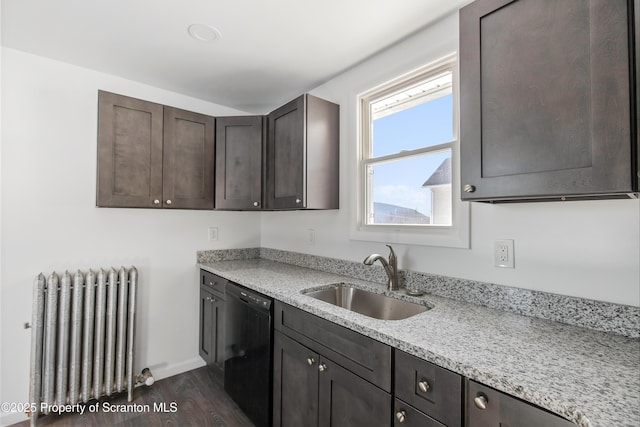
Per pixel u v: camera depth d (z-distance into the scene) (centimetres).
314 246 234
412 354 95
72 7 145
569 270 115
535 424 71
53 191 195
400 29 163
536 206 123
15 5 143
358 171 201
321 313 129
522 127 97
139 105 204
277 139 221
